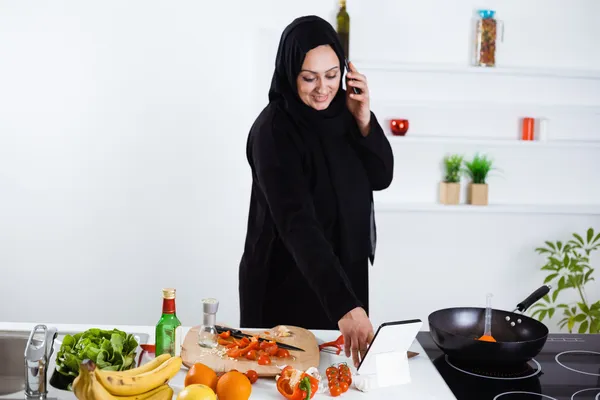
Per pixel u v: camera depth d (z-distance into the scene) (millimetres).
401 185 3680
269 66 3564
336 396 1558
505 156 3732
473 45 3555
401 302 3773
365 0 3559
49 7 3480
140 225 3648
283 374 1574
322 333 1963
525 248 3793
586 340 2020
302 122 2096
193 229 3664
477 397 1592
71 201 3613
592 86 3730
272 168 1995
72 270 3662
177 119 3584
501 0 3627
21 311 3674
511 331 1896
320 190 2137
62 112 3549
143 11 3508
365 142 2211
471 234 3760
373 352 1611
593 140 3762
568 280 3564
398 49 3600
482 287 3797
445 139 3516
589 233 3654
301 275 2176
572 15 3670
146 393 1420
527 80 3697
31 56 3506
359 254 2234
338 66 2039
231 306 3727
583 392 1635
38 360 1504
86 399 1337
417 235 3734
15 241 3631
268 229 2150
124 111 3564
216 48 3545
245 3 3527
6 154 3568
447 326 1924
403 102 3562
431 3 3588
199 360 1672
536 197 3771
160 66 3543
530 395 1609
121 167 3604
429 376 1700
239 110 3590
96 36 3508
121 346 1597
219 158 3619
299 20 2057
